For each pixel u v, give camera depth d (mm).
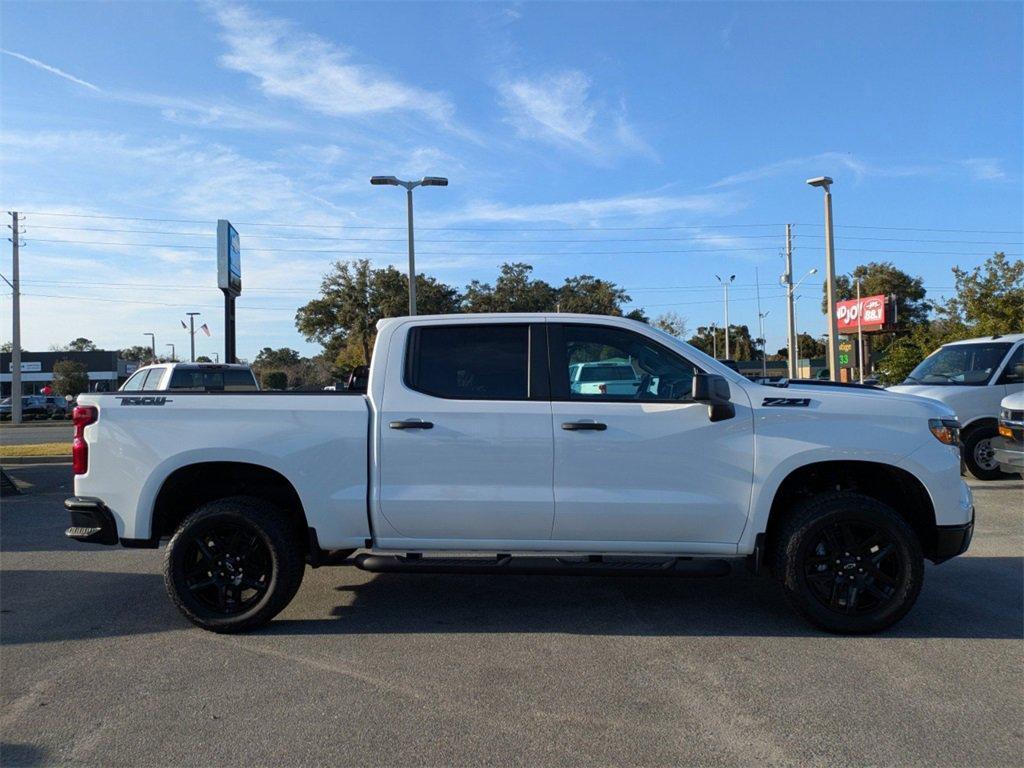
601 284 58625
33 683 4395
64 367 63562
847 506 4965
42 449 17375
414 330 5348
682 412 5078
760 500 5027
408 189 26625
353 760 3498
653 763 3455
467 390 5211
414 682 4352
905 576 4953
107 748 3629
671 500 5031
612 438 5055
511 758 3504
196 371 13547
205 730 3797
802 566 5008
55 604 5930
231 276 19500
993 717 3861
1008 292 27734
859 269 74188
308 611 5684
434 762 3471
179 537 5188
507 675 4438
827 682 4297
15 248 38125
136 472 5215
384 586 6348
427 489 5125
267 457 5160
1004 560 6984
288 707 4043
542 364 5223
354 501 5152
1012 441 10031
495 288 57469
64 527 9156
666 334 5328
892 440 5012
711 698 4105
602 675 4426
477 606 5781
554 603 5844
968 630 5137
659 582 6434
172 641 5070
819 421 5047
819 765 3426
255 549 5242
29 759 3535
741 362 70312
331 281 48438
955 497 5051
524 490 5082
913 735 3686
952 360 12531
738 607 5707
